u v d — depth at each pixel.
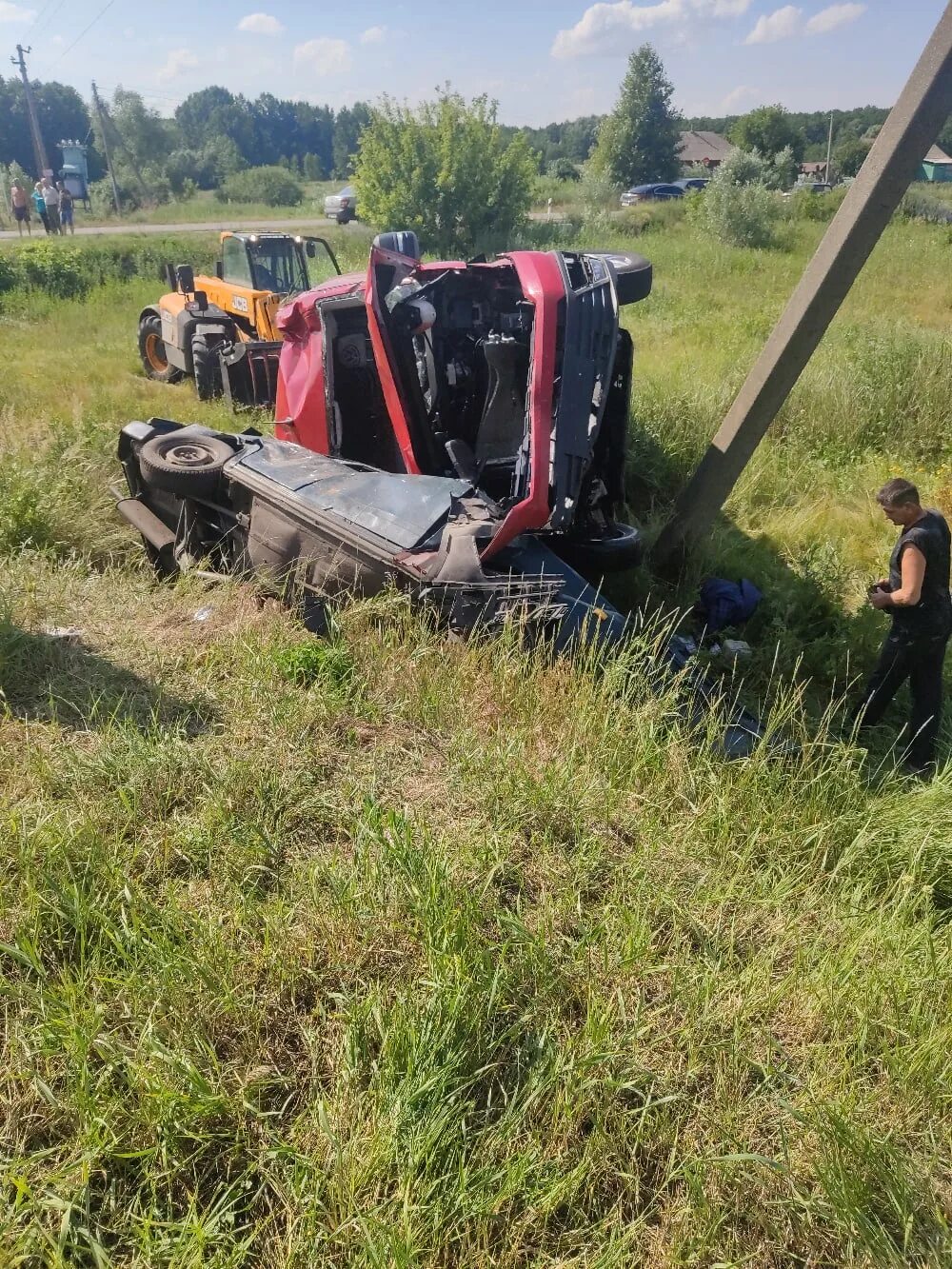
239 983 2.73
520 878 3.28
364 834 3.19
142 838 3.32
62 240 21.56
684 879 3.36
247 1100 2.42
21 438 7.77
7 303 16.41
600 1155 2.39
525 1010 2.71
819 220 27.48
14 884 3.01
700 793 3.75
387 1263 2.03
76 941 2.84
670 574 5.99
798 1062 2.71
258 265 10.61
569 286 4.67
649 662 4.24
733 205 23.14
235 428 8.78
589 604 4.54
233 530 5.54
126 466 6.21
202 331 9.96
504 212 22.38
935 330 11.84
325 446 6.07
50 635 4.61
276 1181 2.25
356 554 4.68
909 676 4.58
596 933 3.00
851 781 3.79
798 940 3.15
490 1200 2.19
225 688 4.29
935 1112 2.59
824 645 5.25
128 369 12.12
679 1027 2.74
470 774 3.74
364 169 22.06
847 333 10.91
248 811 3.45
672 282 17.70
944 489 7.01
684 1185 2.36
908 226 24.44
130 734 3.76
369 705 4.16
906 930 3.14
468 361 5.66
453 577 4.34
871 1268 2.19
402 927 2.94
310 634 4.84
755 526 7.05
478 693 4.23
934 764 4.27
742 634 5.48
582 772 3.73
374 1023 2.61
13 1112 2.35
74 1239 2.07
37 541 5.78
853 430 8.45
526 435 4.71
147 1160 2.26
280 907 2.97
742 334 12.20
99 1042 2.46
